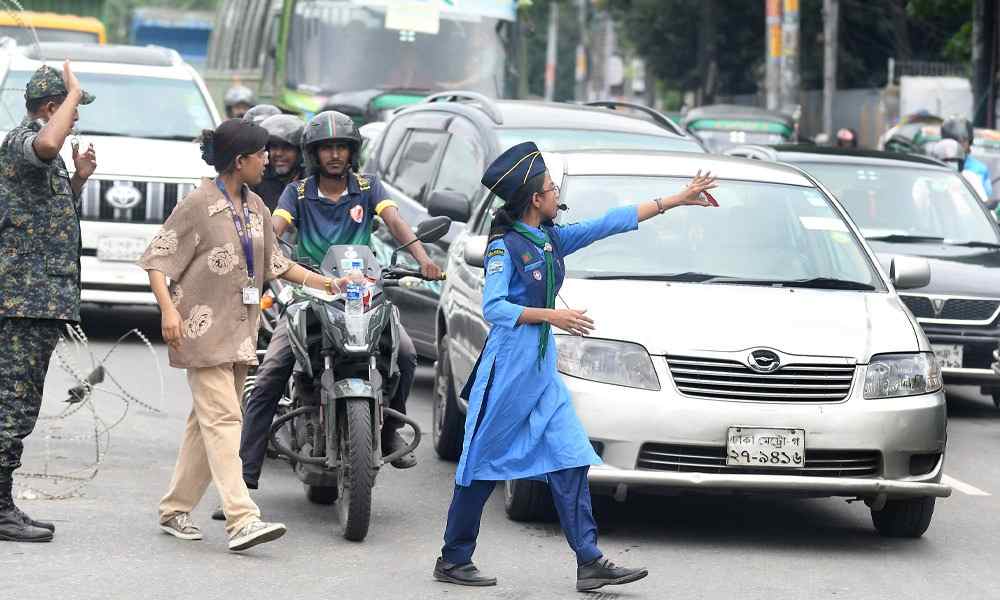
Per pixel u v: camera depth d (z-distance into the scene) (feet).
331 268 62.23
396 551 60.23
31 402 58.08
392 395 63.31
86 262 113.80
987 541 65.98
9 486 58.49
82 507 64.54
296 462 64.85
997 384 100.32
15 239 57.00
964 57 292.61
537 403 53.98
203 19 327.67
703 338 61.87
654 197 72.33
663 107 467.52
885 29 356.18
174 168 115.03
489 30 183.73
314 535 62.49
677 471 60.85
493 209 80.28
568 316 53.01
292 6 183.42
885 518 65.72
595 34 462.19
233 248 58.13
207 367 58.03
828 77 325.21
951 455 88.12
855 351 62.69
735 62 375.66
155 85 126.82
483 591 54.60
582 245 55.52
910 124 230.07
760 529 67.00
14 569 54.34
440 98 112.57
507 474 53.98
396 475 75.97
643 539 64.08
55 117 55.83
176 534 60.39
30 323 57.41
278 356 64.23
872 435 61.46
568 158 75.41
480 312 71.72
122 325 128.16
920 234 109.50
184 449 60.08
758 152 117.80
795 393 61.62
